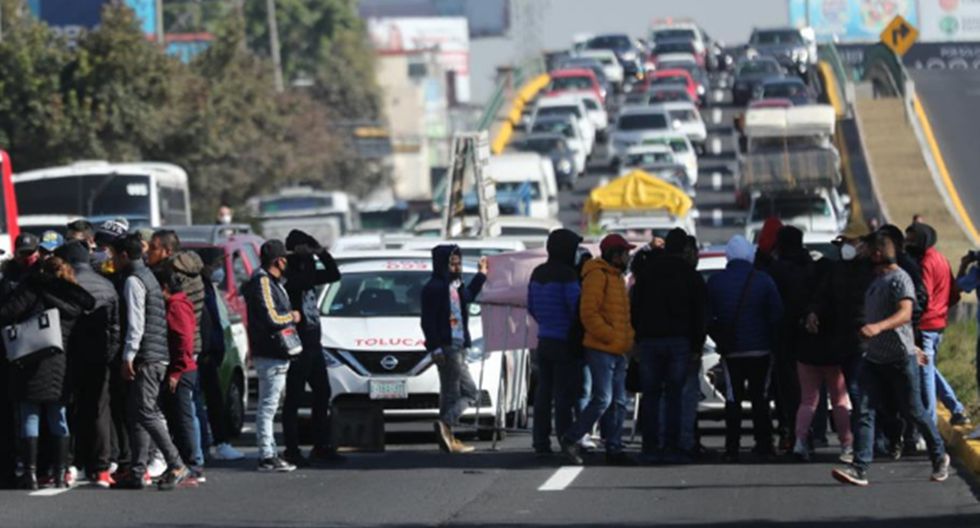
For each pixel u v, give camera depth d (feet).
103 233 138.62
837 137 502.79
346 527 111.04
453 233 274.57
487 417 161.58
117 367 131.34
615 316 140.15
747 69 611.06
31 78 422.82
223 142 467.52
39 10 513.45
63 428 129.59
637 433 168.55
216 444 148.97
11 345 126.41
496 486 130.00
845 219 383.24
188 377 133.28
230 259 218.18
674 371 141.49
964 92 606.96
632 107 509.35
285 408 142.20
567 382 144.25
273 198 450.71
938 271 144.25
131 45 433.89
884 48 609.01
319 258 143.33
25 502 122.72
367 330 159.43
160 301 128.16
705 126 588.09
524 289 152.76
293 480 134.51
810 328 137.18
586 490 127.44
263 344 138.72
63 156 428.15
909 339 126.31
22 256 128.98
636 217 338.54
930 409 144.36
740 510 117.19
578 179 515.91
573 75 610.65
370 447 150.71
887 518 113.19
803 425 141.28
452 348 148.05
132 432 128.98
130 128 435.12
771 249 145.69
